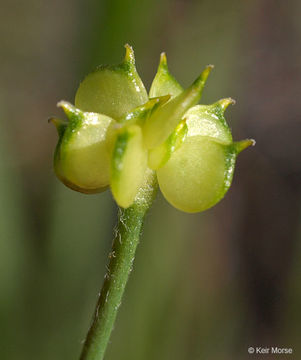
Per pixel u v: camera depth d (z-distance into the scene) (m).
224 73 0.08
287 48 0.11
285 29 0.11
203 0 0.08
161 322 0.07
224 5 0.08
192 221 0.07
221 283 0.09
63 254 0.07
